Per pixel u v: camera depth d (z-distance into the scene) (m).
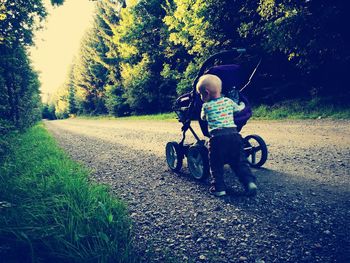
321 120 9.45
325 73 12.23
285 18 10.85
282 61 14.21
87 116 55.78
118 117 35.97
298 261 1.94
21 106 15.28
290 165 4.45
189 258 2.09
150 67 26.83
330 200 2.93
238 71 3.81
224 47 15.55
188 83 18.09
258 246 2.18
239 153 3.17
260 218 2.65
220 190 3.29
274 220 2.59
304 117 10.62
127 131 14.21
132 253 2.13
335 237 2.21
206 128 3.99
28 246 2.17
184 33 16.84
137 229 2.65
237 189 3.54
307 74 13.02
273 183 3.66
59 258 2.05
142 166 5.50
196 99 3.86
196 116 4.02
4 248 2.11
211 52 15.88
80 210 2.68
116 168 5.54
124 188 4.08
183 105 4.33
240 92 4.03
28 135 12.13
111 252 2.04
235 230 2.46
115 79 36.91
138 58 28.42
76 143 10.76
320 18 10.42
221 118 3.20
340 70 11.68
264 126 9.62
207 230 2.51
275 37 11.42
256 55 14.35
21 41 9.91
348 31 10.61
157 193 3.70
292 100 13.01
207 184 3.87
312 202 2.92
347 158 4.51
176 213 2.96
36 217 2.54
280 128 8.71
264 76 15.15
